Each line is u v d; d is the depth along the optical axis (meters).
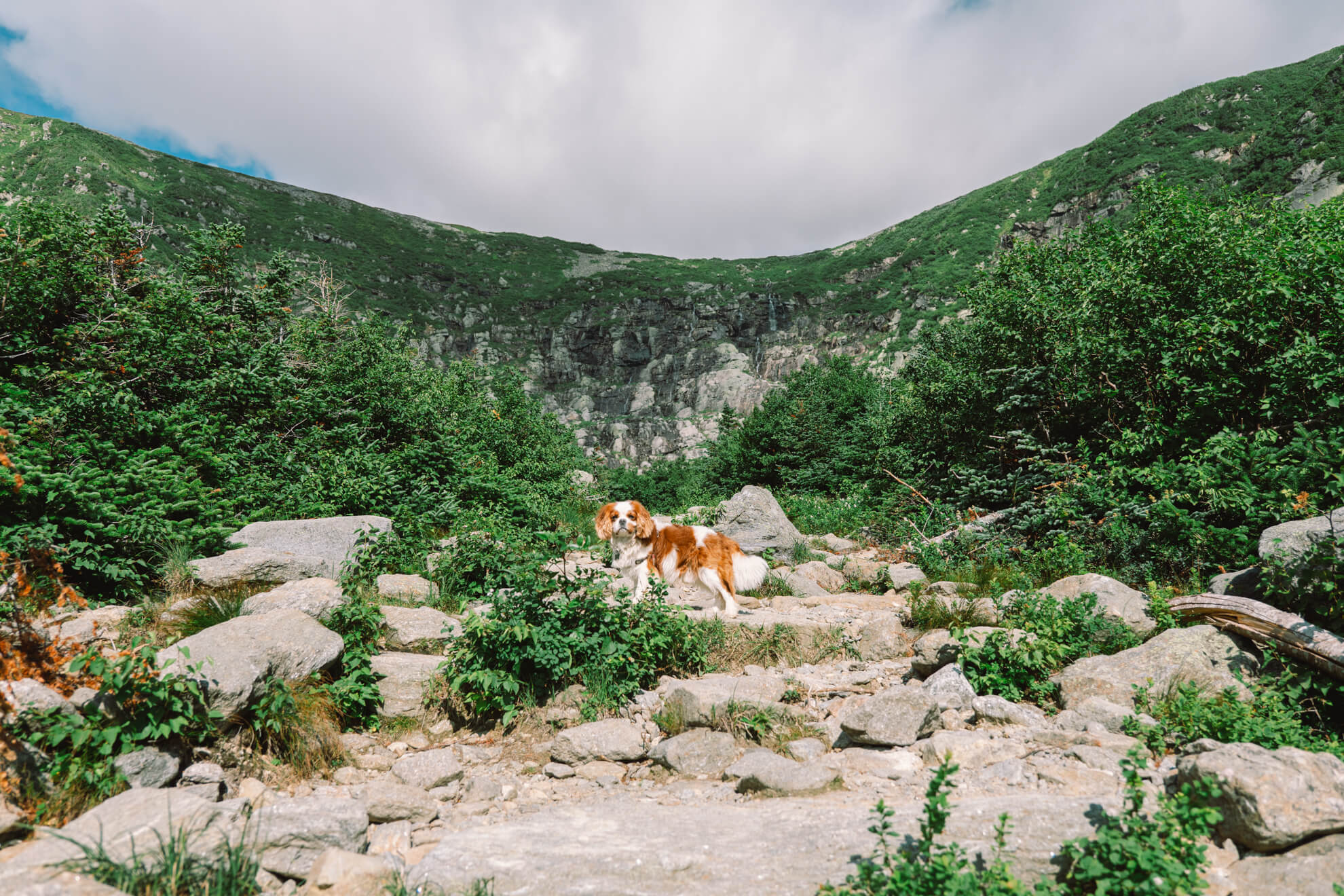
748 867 2.97
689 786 4.25
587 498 18.80
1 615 4.26
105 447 7.64
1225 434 7.47
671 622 6.01
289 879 3.16
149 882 2.72
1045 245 13.15
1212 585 6.06
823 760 4.32
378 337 14.53
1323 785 2.97
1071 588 6.34
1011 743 4.21
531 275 190.75
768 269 196.25
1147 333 9.14
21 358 9.37
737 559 7.39
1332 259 7.64
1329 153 85.44
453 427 14.95
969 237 145.12
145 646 3.98
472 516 10.83
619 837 3.35
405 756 4.60
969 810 3.11
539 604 5.52
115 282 10.78
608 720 4.91
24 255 9.55
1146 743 4.00
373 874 3.02
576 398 144.88
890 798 3.65
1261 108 119.69
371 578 7.43
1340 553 4.69
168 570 6.62
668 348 154.25
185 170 159.62
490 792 4.22
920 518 12.45
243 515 9.38
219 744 4.26
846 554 12.04
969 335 15.13
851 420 21.19
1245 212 9.20
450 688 5.23
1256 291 7.93
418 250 183.62
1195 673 4.56
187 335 10.66
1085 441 10.02
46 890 2.49
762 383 127.25
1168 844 2.56
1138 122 135.25
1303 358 7.49
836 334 135.75
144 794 3.27
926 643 5.65
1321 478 6.48
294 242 156.38
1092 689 4.72
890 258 164.25
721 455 23.34
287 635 4.91
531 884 2.90
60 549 6.05
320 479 10.39
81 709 3.79
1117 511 8.20
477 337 158.50
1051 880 2.64
